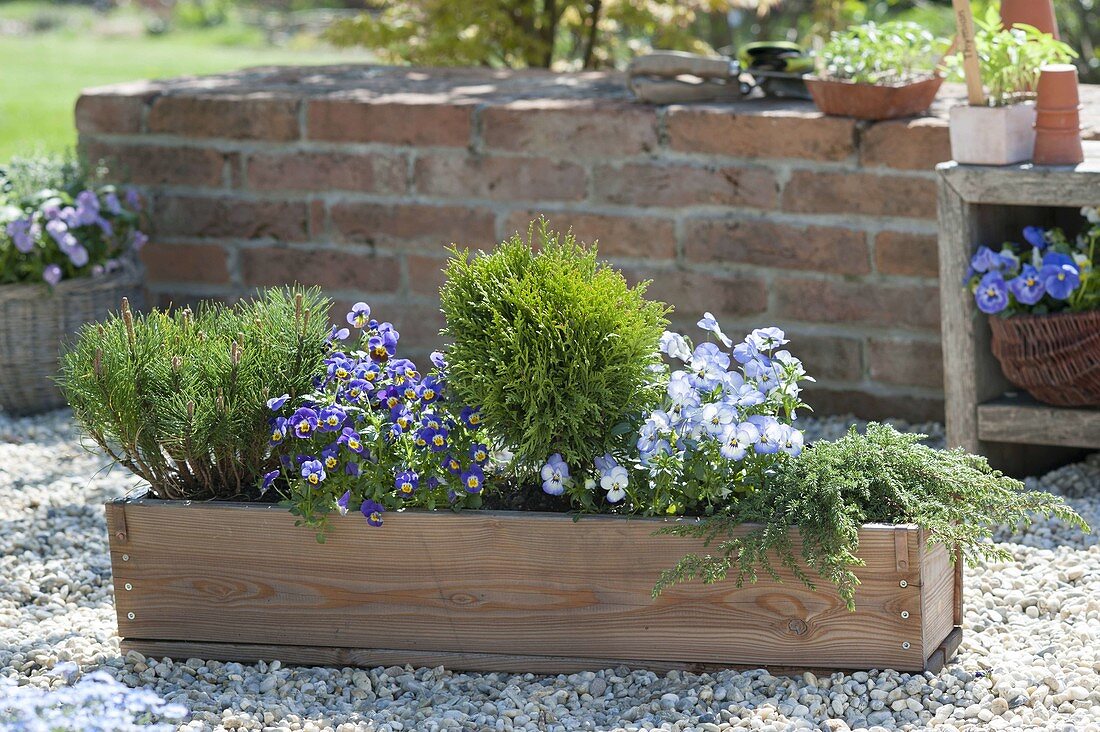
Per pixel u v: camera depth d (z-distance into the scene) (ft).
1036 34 11.35
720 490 8.18
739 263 13.83
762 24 29.17
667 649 8.21
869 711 7.71
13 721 6.83
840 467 8.13
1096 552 10.04
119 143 15.84
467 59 20.80
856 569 7.88
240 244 15.69
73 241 14.14
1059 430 11.30
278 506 8.43
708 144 13.64
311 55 50.60
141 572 8.71
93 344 8.66
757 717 7.57
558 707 7.93
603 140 14.02
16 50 51.42
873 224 13.21
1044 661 8.25
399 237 15.05
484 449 8.32
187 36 61.11
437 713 7.88
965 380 11.51
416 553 8.36
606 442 8.20
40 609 9.82
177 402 8.36
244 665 8.73
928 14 26.84
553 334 7.93
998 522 8.17
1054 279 10.96
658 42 21.53
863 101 12.92
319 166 15.15
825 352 13.74
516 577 8.29
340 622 8.56
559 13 20.98
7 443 13.91
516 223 14.56
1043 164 10.98
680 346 8.57
